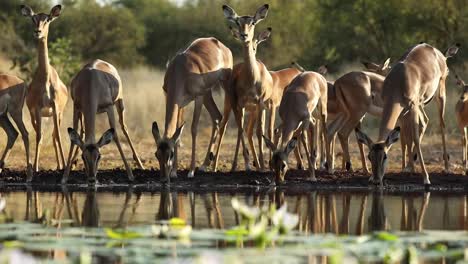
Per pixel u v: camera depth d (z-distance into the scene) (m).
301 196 30.06
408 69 34.16
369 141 32.84
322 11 69.88
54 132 36.47
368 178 34.44
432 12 64.06
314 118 39.06
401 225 23.66
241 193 31.00
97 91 34.19
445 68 36.44
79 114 35.56
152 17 95.62
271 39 80.69
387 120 33.31
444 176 34.47
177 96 34.56
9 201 28.39
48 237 21.19
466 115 38.28
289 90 35.84
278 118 51.31
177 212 25.88
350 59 67.69
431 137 49.78
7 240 20.77
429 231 22.48
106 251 19.42
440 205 27.77
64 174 33.81
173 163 34.00
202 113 55.12
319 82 36.91
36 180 34.22
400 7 65.19
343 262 16.84
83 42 84.50
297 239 21.02
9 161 39.81
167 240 20.80
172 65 35.34
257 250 19.50
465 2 63.41
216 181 33.84
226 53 37.47
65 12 85.50
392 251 18.73
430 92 35.09
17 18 78.56
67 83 55.75
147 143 48.06
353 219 24.73
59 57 57.28
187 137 50.59
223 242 20.66
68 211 26.00
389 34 66.12
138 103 54.50
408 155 36.59
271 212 17.73
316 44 70.50
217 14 91.88
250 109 36.31
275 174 33.31
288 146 33.78
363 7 66.50
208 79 35.75
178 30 92.94
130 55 86.75
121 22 86.81
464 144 38.50
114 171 35.41
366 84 36.66
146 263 18.02
